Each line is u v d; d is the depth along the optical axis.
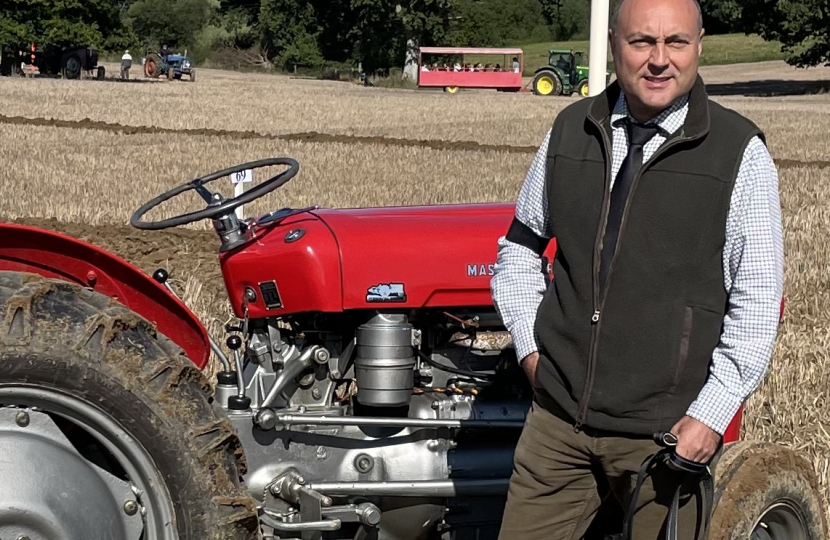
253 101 39.84
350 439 4.05
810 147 24.27
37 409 3.12
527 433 3.48
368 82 65.06
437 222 4.09
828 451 5.73
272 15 77.88
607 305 3.17
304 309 3.90
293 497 3.88
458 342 4.44
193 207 13.53
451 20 69.06
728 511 3.63
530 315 3.44
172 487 3.20
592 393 3.22
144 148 20.91
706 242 3.10
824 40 53.19
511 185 16.42
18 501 2.98
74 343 3.08
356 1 66.69
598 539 4.08
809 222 13.01
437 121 32.22
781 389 6.58
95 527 3.09
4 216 12.41
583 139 3.28
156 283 3.53
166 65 57.91
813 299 9.09
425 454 4.10
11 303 3.07
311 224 3.99
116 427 3.15
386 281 3.91
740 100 46.09
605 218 3.18
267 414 3.85
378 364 3.93
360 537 4.02
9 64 54.16
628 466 3.28
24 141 21.53
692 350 3.14
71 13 53.56
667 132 3.15
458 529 4.18
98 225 12.15
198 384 3.28
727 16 54.25
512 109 39.06
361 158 20.14
